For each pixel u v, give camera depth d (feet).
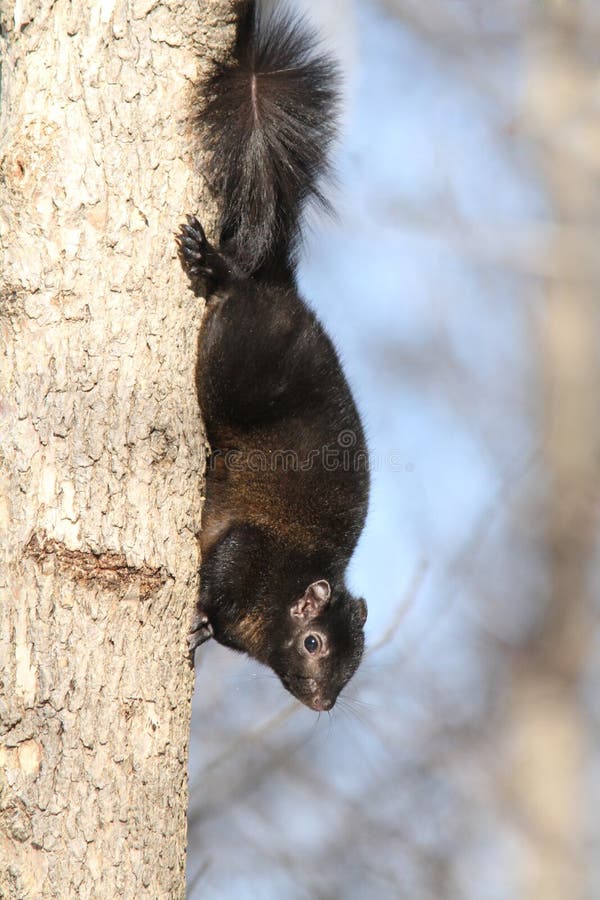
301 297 35.12
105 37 26.43
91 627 24.43
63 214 25.79
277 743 47.70
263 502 34.96
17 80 26.53
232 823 51.80
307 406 34.53
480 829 59.21
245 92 30.94
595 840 63.87
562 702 64.85
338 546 35.91
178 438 26.25
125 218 26.16
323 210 34.30
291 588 35.70
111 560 24.84
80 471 24.91
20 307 25.55
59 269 25.62
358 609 37.24
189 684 25.90
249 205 31.55
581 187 68.39
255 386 33.06
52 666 23.94
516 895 60.54
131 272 26.11
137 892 23.88
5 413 25.12
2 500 24.73
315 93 32.89
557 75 65.98
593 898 61.67
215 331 31.81
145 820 24.25
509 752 62.49
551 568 67.62
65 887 23.27
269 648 36.37
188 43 27.43
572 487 68.39
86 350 25.45
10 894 23.12
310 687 36.27
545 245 62.80
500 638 65.26
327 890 52.65
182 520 26.13
